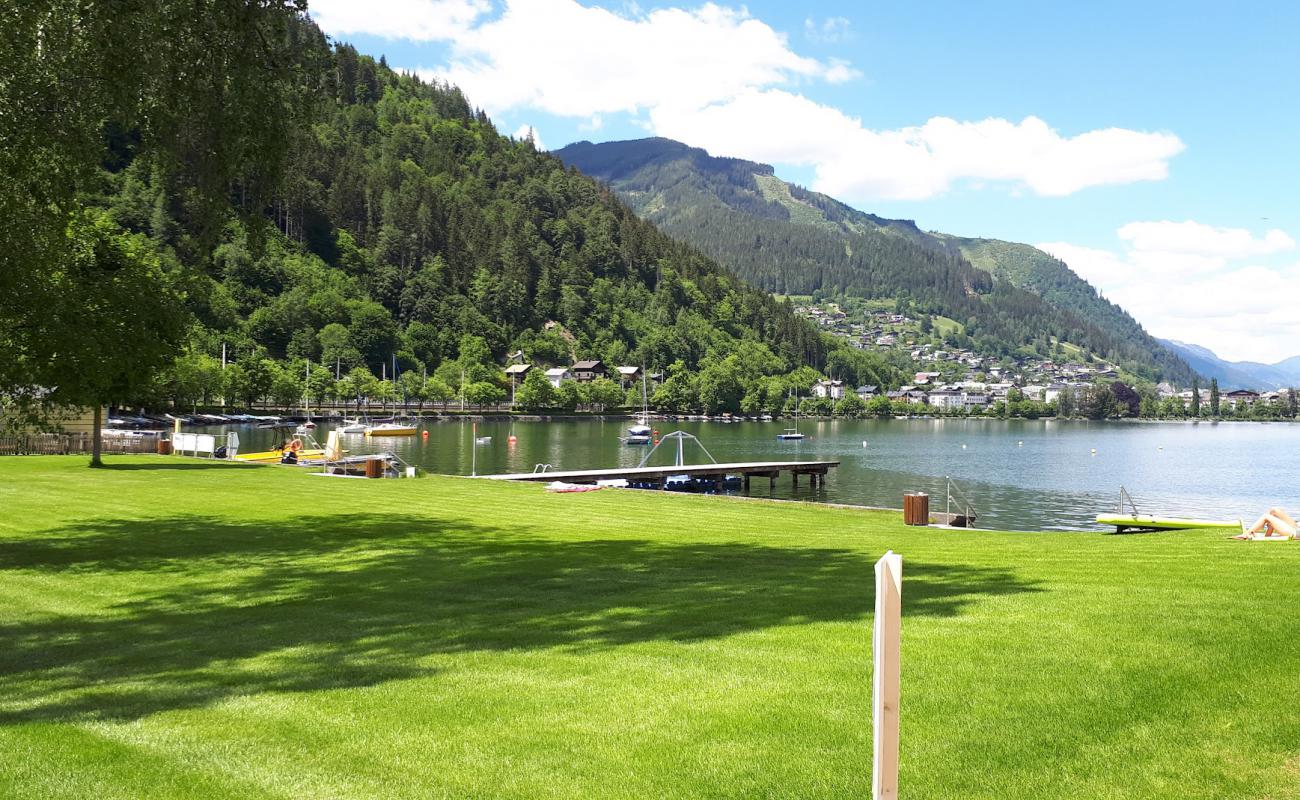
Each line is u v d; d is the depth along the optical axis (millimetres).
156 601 13383
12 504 26359
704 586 13180
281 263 168625
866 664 8234
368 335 166500
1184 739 6203
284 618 11797
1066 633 9070
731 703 7242
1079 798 5383
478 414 164250
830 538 20406
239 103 17047
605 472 48156
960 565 14648
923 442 129250
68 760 6473
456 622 11094
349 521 23297
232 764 6328
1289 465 86250
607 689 7777
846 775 5746
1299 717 6508
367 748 6562
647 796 5570
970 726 6547
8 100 15203
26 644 10734
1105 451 109438
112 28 15125
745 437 138500
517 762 6188
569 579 14211
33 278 18531
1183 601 10500
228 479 34781
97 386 24547
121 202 134500
